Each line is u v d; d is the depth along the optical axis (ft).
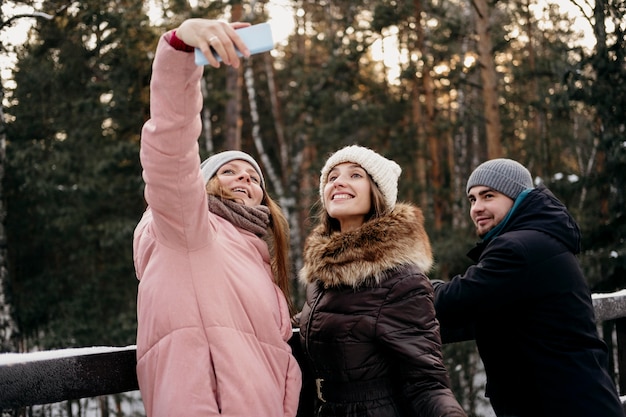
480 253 8.38
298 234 56.18
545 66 48.14
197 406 4.87
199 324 5.08
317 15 69.92
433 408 5.41
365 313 5.82
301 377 6.02
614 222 33.94
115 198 46.11
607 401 6.97
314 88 58.85
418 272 5.91
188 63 4.51
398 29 61.72
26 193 44.42
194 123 4.76
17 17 37.91
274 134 80.64
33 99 45.52
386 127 61.31
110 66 46.65
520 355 7.41
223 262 5.32
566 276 7.39
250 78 62.75
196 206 5.00
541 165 59.36
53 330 42.75
